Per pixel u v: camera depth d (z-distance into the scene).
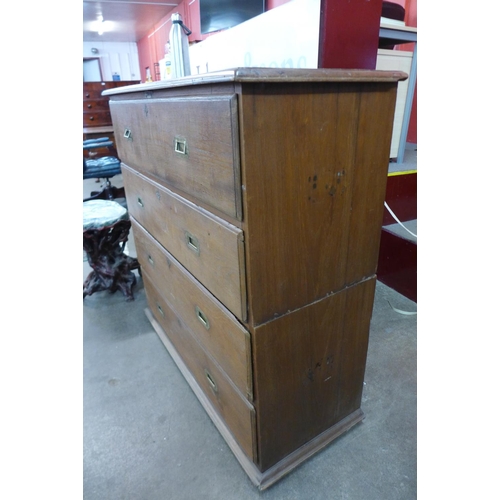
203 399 1.20
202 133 0.67
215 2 1.99
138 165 1.13
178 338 1.30
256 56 1.12
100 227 1.69
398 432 1.09
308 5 0.88
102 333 1.61
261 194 0.62
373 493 0.93
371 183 0.78
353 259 0.84
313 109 0.63
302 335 0.82
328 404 1.00
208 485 0.97
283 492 0.94
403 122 2.02
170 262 1.11
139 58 6.26
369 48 0.94
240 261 0.68
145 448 1.08
